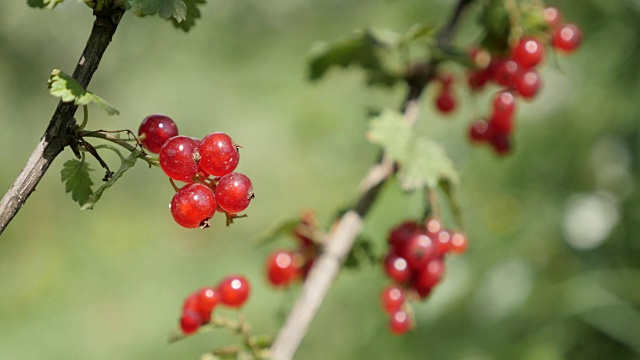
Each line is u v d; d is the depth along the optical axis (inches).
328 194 46.6
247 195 15.4
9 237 62.3
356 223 19.8
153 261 57.1
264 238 20.4
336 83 45.8
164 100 66.5
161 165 15.4
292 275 20.4
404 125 19.6
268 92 54.3
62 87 15.1
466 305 31.1
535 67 20.5
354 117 42.9
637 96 30.9
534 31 20.5
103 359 47.3
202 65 65.5
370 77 21.7
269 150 59.2
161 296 52.4
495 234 31.7
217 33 63.5
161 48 65.4
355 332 35.4
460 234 19.8
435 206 19.7
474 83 21.1
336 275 19.7
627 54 31.3
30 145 66.6
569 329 29.6
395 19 42.6
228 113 62.9
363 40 21.2
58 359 47.7
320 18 56.0
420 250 19.4
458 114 35.1
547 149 32.9
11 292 55.3
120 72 68.5
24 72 65.3
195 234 59.0
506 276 30.2
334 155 42.0
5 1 63.7
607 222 30.1
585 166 31.7
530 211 31.8
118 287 54.5
